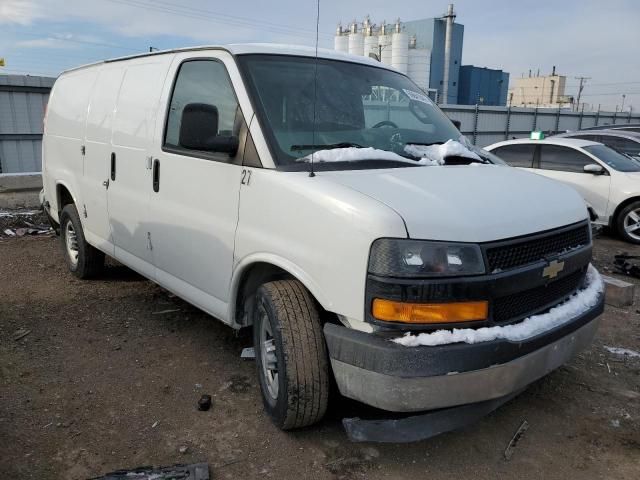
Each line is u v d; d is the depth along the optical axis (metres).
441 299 2.55
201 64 3.85
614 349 4.49
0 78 14.48
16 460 2.94
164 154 4.00
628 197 9.03
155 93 4.22
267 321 3.21
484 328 2.63
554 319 2.92
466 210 2.73
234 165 3.36
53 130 6.09
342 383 2.77
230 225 3.41
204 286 3.76
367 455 3.06
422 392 2.52
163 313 5.04
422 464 3.00
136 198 4.40
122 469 2.88
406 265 2.53
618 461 3.05
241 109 3.39
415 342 2.52
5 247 7.46
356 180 2.94
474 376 2.57
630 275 6.84
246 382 3.81
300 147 3.27
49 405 3.48
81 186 5.38
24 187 9.59
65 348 4.30
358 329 2.70
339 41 40.78
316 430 3.26
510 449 3.14
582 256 3.22
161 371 3.95
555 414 3.52
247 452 3.06
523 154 10.55
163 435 3.20
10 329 4.63
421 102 4.27
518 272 2.73
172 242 4.00
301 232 2.90
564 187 3.49
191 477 2.80
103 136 4.90
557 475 2.93
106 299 5.39
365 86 3.92
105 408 3.46
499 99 50.38
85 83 5.51
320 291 2.82
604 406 3.62
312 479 2.86
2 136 14.84
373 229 2.57
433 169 3.33
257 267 3.39
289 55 3.76
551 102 70.19
